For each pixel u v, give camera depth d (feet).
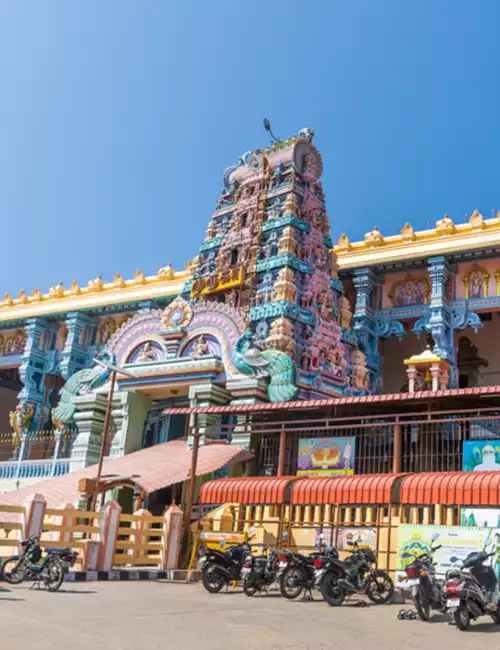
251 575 46.68
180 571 58.34
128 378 93.66
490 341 113.80
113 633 28.91
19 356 138.82
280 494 59.00
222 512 63.26
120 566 63.00
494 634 33.04
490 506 47.96
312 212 99.86
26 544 46.75
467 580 35.47
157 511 90.63
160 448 82.23
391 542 52.11
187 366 88.33
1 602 37.06
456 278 102.53
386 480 53.52
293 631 31.40
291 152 100.83
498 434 58.65
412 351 116.57
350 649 27.45
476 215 100.68
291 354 86.84
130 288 129.18
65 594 42.55
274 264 93.15
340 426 60.80
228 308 90.53
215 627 31.76
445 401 62.54
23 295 141.69
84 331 134.31
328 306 95.25
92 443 94.94
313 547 55.36
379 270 107.24
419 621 36.73
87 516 55.26
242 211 102.06
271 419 77.56
